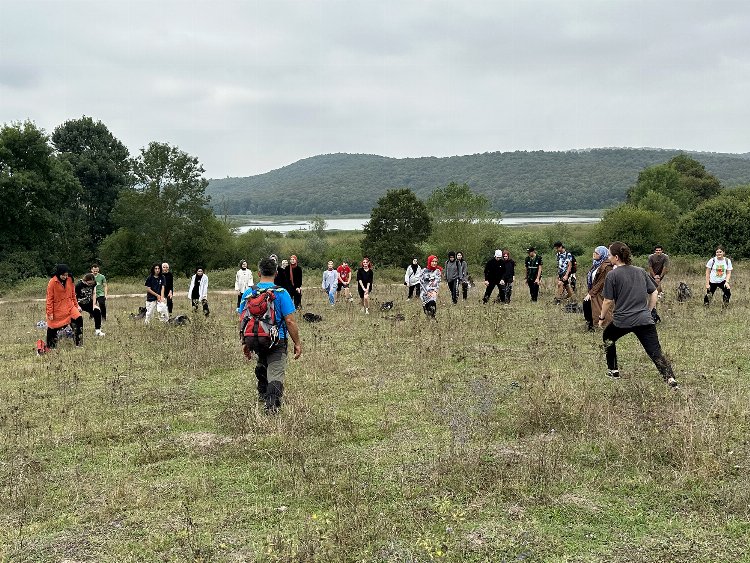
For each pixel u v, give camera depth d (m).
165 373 10.13
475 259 56.31
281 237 73.06
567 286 17.75
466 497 5.01
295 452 6.06
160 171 54.00
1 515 5.00
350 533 4.38
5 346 13.74
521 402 7.38
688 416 6.25
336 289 20.50
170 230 54.75
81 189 49.84
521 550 4.20
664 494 4.95
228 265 56.88
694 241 44.81
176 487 5.42
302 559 4.09
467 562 4.08
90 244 58.97
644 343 8.16
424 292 15.53
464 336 12.38
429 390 8.45
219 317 17.89
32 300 29.92
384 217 60.12
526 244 59.22
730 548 4.14
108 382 9.56
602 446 5.92
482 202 59.62
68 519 4.88
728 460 5.43
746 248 42.81
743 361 9.48
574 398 7.11
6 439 6.86
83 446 6.68
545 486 5.16
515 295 21.11
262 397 7.64
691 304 15.67
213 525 4.68
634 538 4.33
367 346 11.88
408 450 6.14
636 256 47.38
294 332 7.42
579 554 4.14
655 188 81.56
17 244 46.97
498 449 6.06
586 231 71.12
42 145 46.81
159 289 16.20
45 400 8.68
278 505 5.02
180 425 7.33
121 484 5.49
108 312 20.38
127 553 4.32
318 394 8.36
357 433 6.70
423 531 4.46
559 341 11.70
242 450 6.21
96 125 61.78
